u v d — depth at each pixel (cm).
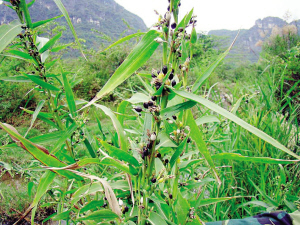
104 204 106
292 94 410
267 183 204
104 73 1073
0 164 138
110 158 73
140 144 77
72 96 103
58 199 136
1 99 550
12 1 89
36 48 100
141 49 63
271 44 729
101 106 81
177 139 90
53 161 74
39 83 100
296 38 660
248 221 119
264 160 71
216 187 185
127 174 82
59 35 101
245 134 259
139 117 134
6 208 250
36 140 94
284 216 118
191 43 84
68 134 98
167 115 70
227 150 212
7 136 188
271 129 236
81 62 1141
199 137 68
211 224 121
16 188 288
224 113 57
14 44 97
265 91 314
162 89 70
